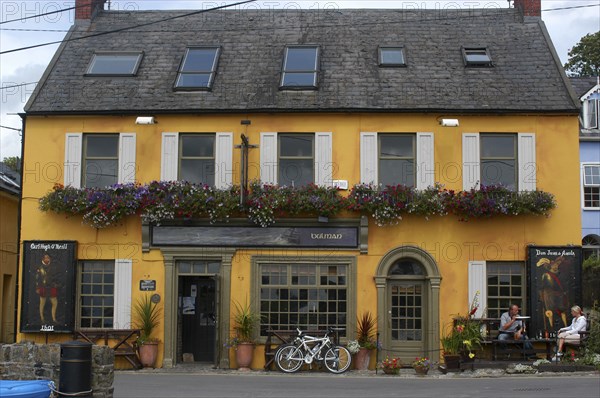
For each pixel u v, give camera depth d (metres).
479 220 20.14
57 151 20.64
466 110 20.25
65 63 22.09
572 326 19.06
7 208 26.09
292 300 20.11
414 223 20.16
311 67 21.47
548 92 20.67
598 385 15.41
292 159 20.48
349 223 20.08
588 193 31.75
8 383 10.16
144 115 20.58
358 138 20.36
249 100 20.64
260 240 20.14
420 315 20.16
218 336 19.86
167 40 22.92
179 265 20.39
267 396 14.11
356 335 19.83
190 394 14.38
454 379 17.23
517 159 20.31
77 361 11.58
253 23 23.56
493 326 19.83
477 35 22.83
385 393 14.50
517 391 14.60
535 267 19.75
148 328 19.84
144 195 19.84
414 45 22.47
